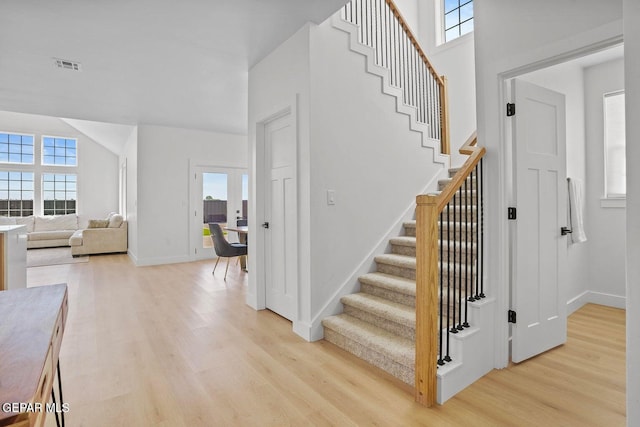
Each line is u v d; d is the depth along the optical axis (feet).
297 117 9.12
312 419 5.60
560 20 6.33
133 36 9.42
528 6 6.80
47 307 3.68
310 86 8.69
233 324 9.94
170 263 20.15
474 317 7.06
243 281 15.46
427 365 5.90
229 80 12.75
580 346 8.45
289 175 9.97
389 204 10.69
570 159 11.05
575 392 6.39
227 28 9.02
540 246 7.93
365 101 10.01
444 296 8.05
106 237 23.16
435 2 17.74
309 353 8.04
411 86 13.29
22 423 1.79
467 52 16.06
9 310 3.59
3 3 7.80
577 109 11.61
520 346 7.56
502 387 6.59
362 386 6.60
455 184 6.60
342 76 9.42
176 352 8.07
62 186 30.04
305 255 8.93
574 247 11.14
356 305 8.77
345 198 9.50
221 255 16.06
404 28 12.91
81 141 30.53
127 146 23.93
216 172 21.95
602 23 5.80
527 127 7.61
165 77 12.39
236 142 22.61
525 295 7.61
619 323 9.98
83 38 9.52
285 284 10.32
